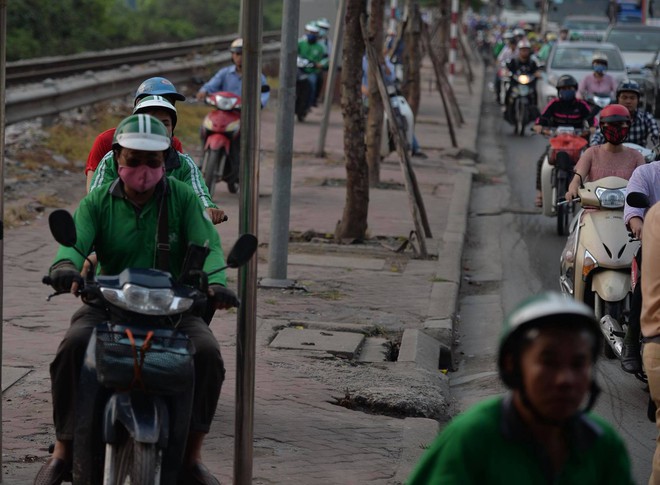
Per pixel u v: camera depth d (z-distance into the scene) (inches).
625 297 580.7
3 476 400.2
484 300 770.8
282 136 738.2
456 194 1177.4
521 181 1362.0
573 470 212.5
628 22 3309.5
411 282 764.0
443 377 580.1
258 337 614.5
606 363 611.2
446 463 210.8
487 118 2135.8
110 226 349.7
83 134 1408.7
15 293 687.7
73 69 1950.1
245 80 367.2
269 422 474.9
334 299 712.4
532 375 204.8
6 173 1124.5
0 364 396.8
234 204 1047.0
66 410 334.3
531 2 4510.3
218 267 343.9
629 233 539.2
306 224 967.6
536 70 1847.9
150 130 338.3
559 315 203.5
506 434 209.9
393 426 481.7
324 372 555.8
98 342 312.5
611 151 693.3
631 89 847.1
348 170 899.4
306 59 1817.2
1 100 382.9
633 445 486.3
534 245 966.4
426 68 3275.1
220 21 5408.5
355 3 880.9
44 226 914.7
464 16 4104.3
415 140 1459.2
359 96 891.4
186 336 324.5
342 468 424.8
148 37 4367.6
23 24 3110.2
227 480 405.7
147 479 293.7
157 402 310.7
